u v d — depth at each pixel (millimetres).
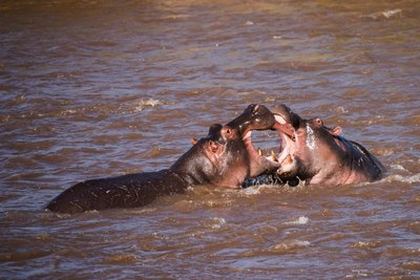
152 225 43062
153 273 37312
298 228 42188
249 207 45531
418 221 42469
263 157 48219
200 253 39500
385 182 48812
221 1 106562
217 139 48125
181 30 95562
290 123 48094
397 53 80438
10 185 50906
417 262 37562
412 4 98625
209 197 46844
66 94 73812
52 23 102562
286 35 90062
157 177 47438
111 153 57188
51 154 57000
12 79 79812
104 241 41094
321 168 48594
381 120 61312
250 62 80812
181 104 68562
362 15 95812
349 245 39781
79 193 45719
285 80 74000
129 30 97312
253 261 38375
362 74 74250
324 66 77688
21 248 40344
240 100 69062
